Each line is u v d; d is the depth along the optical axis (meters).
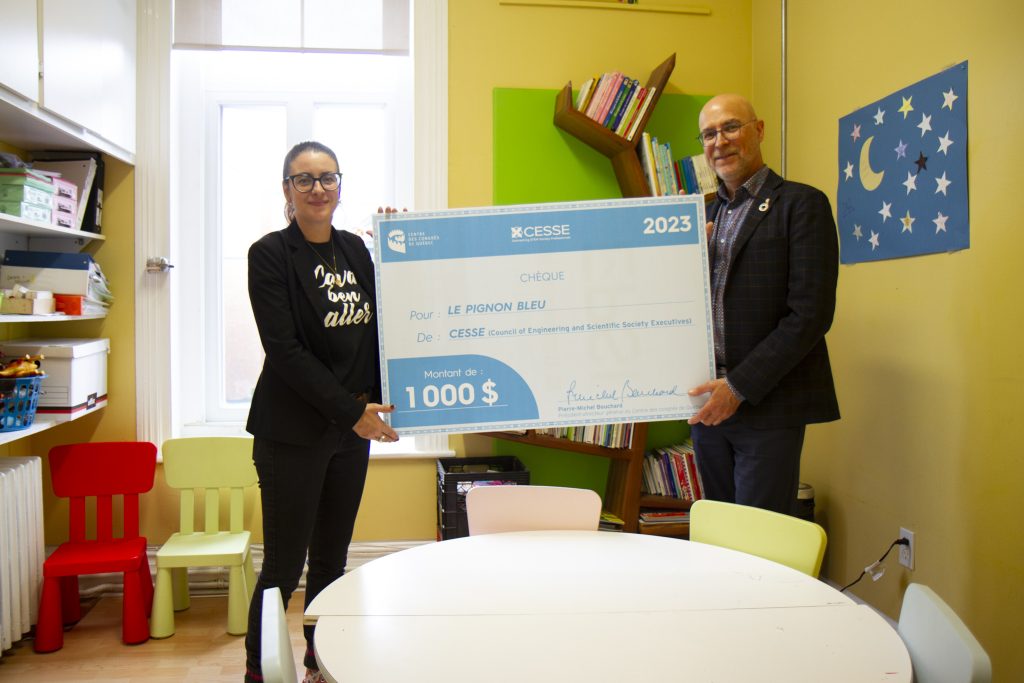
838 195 2.71
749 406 2.05
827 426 2.86
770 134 3.18
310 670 2.13
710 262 2.21
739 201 2.18
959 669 1.03
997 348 2.01
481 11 3.14
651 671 1.05
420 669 1.06
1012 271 1.95
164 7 3.02
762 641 1.15
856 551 2.68
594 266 1.94
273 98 3.23
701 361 1.95
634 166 2.99
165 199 3.04
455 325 1.92
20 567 2.46
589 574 1.45
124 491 2.82
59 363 2.64
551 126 3.18
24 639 2.61
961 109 2.12
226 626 2.75
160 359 3.05
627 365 1.94
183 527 2.89
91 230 2.91
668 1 3.24
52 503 3.01
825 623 1.22
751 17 3.30
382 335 1.91
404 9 3.12
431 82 3.11
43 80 2.32
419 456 3.13
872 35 2.50
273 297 1.93
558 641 1.15
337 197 2.01
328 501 2.15
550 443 2.95
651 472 3.08
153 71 3.02
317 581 2.18
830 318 2.00
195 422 3.22
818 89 2.82
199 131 3.18
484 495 1.81
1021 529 1.94
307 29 3.07
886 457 2.50
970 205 2.09
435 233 1.92
